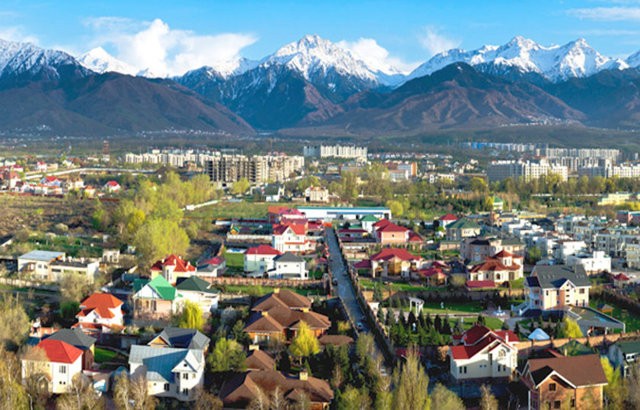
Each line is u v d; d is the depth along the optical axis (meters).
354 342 195.38
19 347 178.25
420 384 146.38
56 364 165.38
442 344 190.38
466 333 184.88
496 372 173.75
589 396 155.88
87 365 174.00
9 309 196.50
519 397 162.62
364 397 151.00
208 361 172.12
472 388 169.38
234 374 168.38
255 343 195.25
